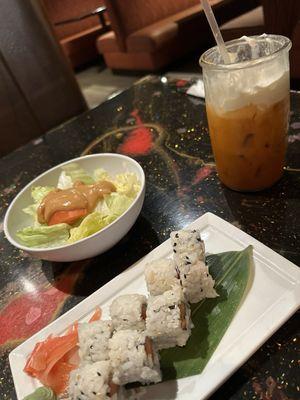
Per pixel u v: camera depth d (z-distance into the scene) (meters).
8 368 0.24
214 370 0.19
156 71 1.49
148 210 0.32
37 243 0.29
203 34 1.57
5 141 0.72
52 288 0.28
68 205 0.29
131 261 0.28
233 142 0.27
